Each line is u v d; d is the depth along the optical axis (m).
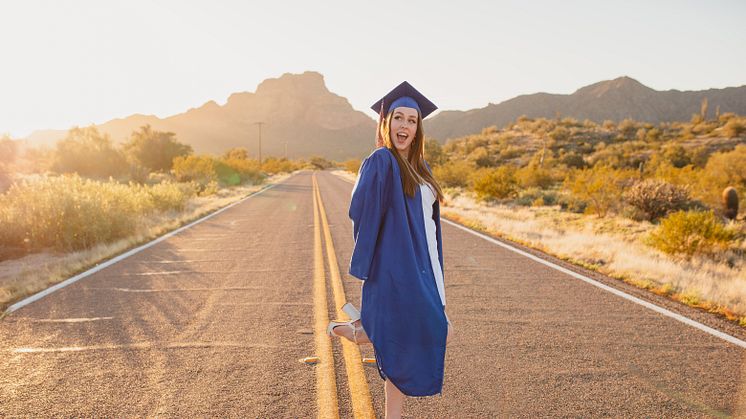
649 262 7.63
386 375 2.16
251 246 9.67
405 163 2.24
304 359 3.90
